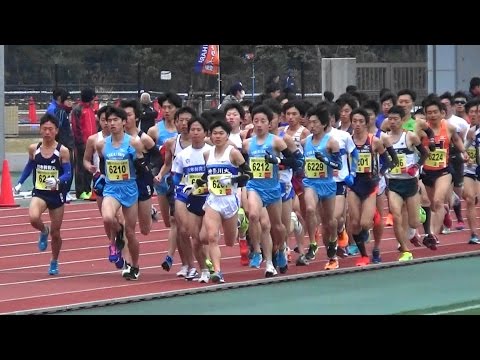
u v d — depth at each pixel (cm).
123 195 3931
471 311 3262
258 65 12750
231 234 3866
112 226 3928
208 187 3800
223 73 12825
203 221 3841
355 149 4188
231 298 3569
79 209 6388
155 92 11762
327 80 8106
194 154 3856
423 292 3662
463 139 5028
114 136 3912
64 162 4119
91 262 4603
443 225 5350
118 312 3306
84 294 3703
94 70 13512
